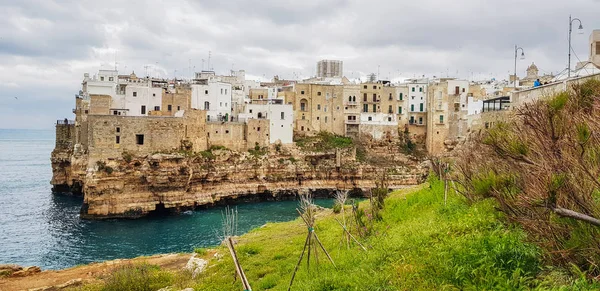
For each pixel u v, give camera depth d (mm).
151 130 91625
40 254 60156
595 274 12000
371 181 116312
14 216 83625
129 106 104312
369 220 29953
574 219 12750
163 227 78062
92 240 68312
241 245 37438
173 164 91750
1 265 37656
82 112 102125
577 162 12039
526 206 13320
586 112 14539
